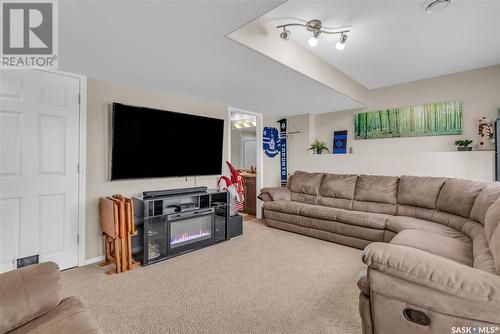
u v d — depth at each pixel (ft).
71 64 7.50
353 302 6.21
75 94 8.27
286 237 11.53
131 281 7.30
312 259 8.94
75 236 8.30
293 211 12.05
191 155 11.16
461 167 10.36
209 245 10.32
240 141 23.11
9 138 7.11
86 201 8.57
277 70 8.18
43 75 7.65
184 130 10.83
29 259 7.43
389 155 12.30
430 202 9.40
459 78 11.11
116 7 4.74
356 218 9.97
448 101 11.35
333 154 14.33
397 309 3.61
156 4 4.66
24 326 3.21
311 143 15.53
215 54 6.92
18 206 7.25
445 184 9.20
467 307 3.11
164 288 6.89
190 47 6.49
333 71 10.37
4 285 3.27
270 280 7.36
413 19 7.10
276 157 16.71
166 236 9.02
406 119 12.44
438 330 3.32
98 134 8.82
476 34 7.93
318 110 14.69
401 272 3.48
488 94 10.45
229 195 11.28
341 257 9.12
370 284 3.79
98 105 8.80
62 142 8.03
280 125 16.88
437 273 3.27
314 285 7.07
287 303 6.16
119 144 8.86
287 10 6.66
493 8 6.58
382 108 13.21
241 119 20.43
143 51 6.68
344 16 6.98
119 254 7.92
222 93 10.79
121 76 8.57
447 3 6.27
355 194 11.78
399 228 8.56
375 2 6.38
